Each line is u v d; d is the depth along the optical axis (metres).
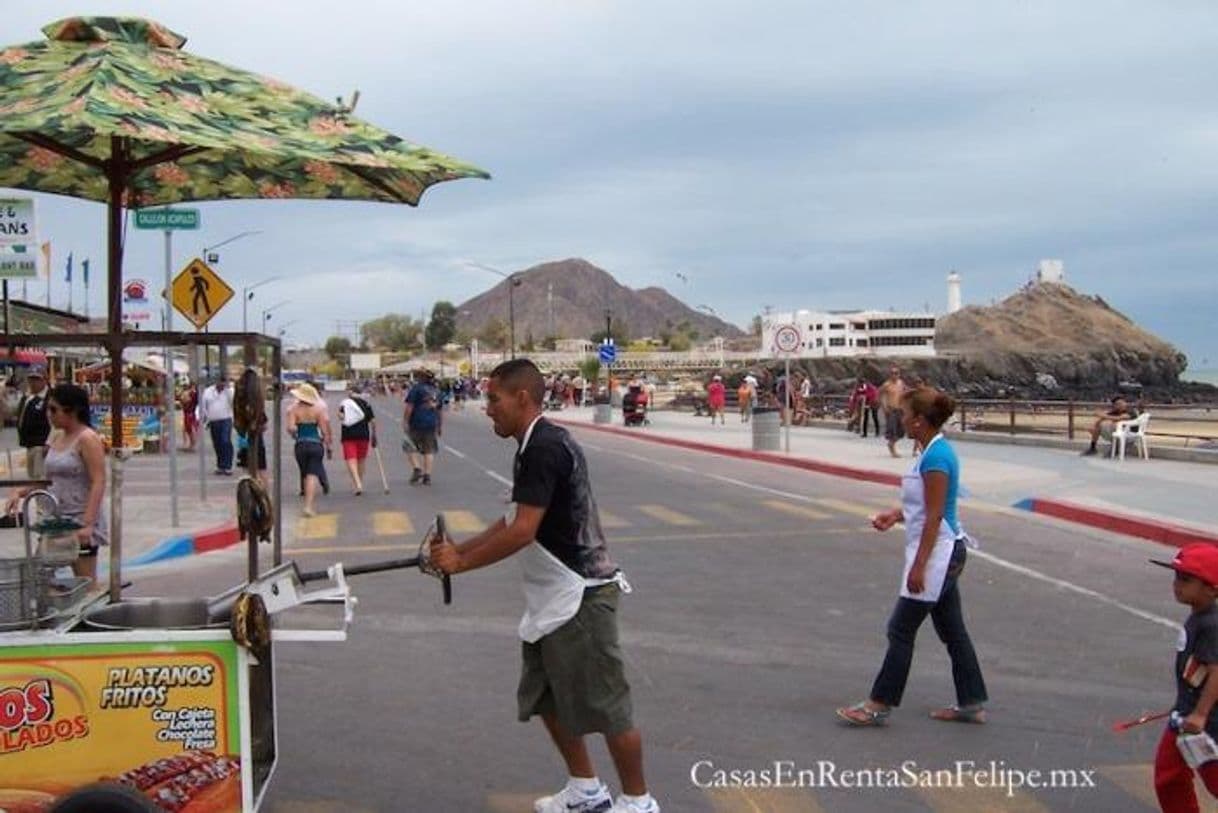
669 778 5.91
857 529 15.36
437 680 7.73
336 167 5.77
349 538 15.02
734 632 9.10
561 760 6.18
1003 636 9.01
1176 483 19.39
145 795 4.37
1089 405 28.48
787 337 28.42
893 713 6.99
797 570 12.04
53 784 4.36
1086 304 176.38
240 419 4.78
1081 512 15.93
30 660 4.35
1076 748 6.36
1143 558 12.91
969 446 28.78
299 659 8.28
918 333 151.00
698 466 26.50
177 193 6.37
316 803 5.57
